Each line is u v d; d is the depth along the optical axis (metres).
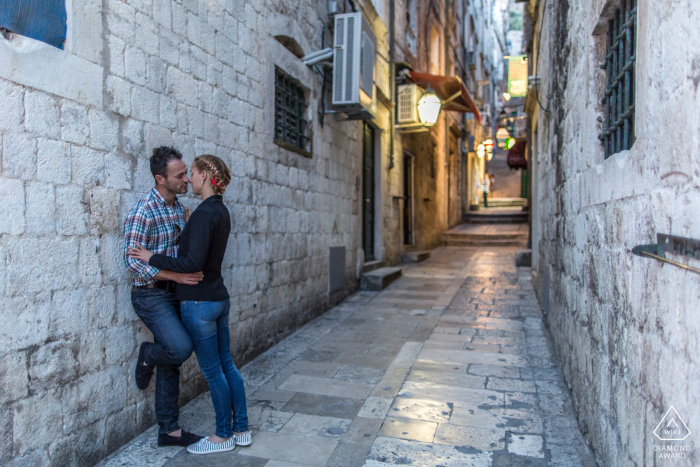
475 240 14.20
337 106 5.82
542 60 5.71
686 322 1.38
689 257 1.34
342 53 5.53
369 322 5.60
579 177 3.08
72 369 2.33
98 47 2.50
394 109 9.19
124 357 2.67
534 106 7.51
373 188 8.65
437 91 9.51
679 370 1.43
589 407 2.70
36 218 2.14
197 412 3.22
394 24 9.01
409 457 2.62
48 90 2.20
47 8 2.19
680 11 1.42
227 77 3.84
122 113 2.68
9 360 2.02
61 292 2.27
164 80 3.06
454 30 15.83
